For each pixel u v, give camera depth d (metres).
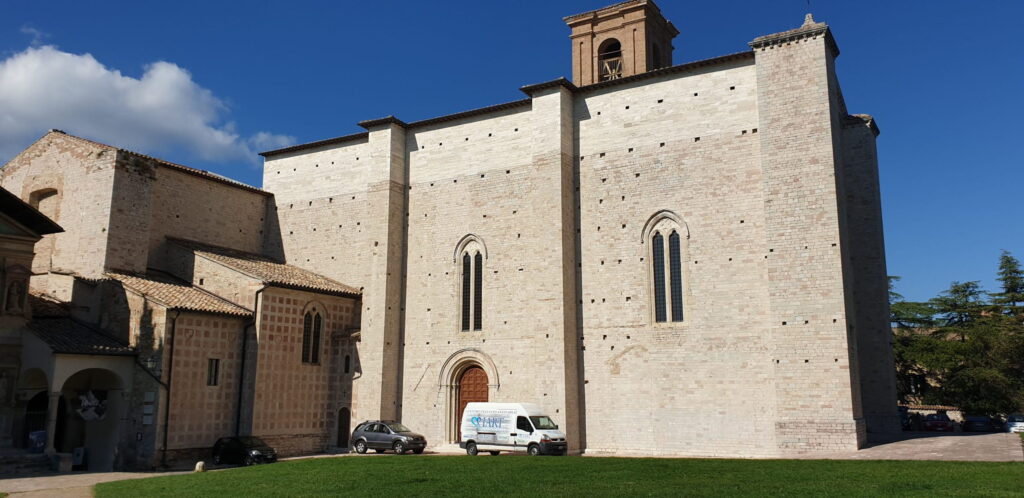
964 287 73.94
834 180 32.28
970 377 61.12
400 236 44.00
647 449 34.97
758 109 34.66
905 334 72.00
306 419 41.03
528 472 25.03
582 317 37.84
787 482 21.12
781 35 34.44
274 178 50.31
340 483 23.61
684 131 36.78
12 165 44.38
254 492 22.44
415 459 31.34
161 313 35.41
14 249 34.72
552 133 39.19
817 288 31.84
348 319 44.50
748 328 33.56
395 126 44.78
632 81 38.75
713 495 19.05
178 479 27.56
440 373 41.09
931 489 19.00
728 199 35.06
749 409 32.97
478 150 42.66
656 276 36.47
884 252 39.47
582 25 47.94
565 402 35.94
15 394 33.94
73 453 35.25
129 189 40.47
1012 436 35.06
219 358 37.56
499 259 40.53
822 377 31.12
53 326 35.88
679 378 34.81
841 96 40.31
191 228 44.81
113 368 35.09
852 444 30.02
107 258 38.78
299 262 47.81
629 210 37.59
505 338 39.31
